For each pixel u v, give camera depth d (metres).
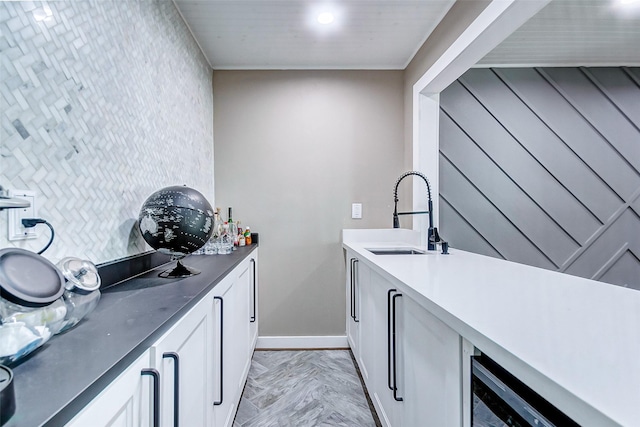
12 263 0.58
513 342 0.57
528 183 2.49
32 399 0.43
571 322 0.67
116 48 1.21
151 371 0.65
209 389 1.12
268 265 2.58
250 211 2.57
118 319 0.76
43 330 0.57
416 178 2.32
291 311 2.59
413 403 1.06
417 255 1.76
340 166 2.60
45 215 0.86
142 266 1.34
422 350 0.98
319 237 2.60
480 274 1.20
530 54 2.34
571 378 0.45
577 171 2.51
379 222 2.61
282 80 2.58
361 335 1.97
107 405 0.51
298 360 2.36
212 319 1.16
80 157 1.00
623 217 2.53
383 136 2.61
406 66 2.57
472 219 2.48
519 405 0.56
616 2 1.78
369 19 1.96
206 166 2.38
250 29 2.05
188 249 1.24
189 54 2.03
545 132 2.50
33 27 0.83
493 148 2.48
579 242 2.51
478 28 1.51
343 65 2.57
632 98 2.52
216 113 2.56
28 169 0.81
